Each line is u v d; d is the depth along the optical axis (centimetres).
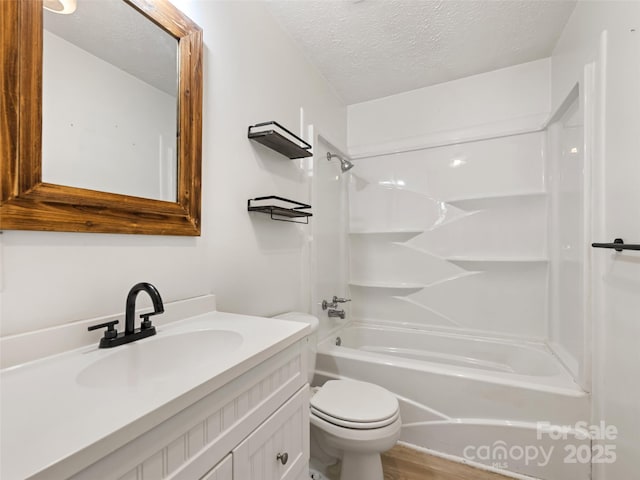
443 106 227
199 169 110
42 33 70
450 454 148
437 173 230
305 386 94
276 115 161
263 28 151
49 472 34
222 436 60
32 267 68
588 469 125
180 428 51
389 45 182
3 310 64
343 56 193
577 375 138
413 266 237
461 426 146
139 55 92
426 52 189
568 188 166
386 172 248
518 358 193
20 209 65
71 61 76
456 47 185
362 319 253
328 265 222
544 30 170
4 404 48
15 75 65
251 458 68
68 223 73
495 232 211
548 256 193
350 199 260
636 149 98
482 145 216
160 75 98
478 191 216
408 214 240
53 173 71
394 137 244
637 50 98
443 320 227
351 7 152
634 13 99
